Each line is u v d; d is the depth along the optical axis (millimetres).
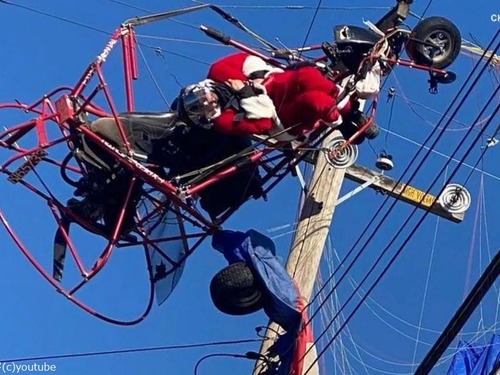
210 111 10227
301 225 12047
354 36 10359
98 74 10195
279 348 11273
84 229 10750
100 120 10258
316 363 11438
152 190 10781
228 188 10750
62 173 10586
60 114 10250
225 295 11062
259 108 10242
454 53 10508
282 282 11102
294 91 10273
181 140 10453
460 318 9133
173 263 11078
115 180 10539
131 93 10562
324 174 12195
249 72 10344
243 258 11109
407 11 10484
